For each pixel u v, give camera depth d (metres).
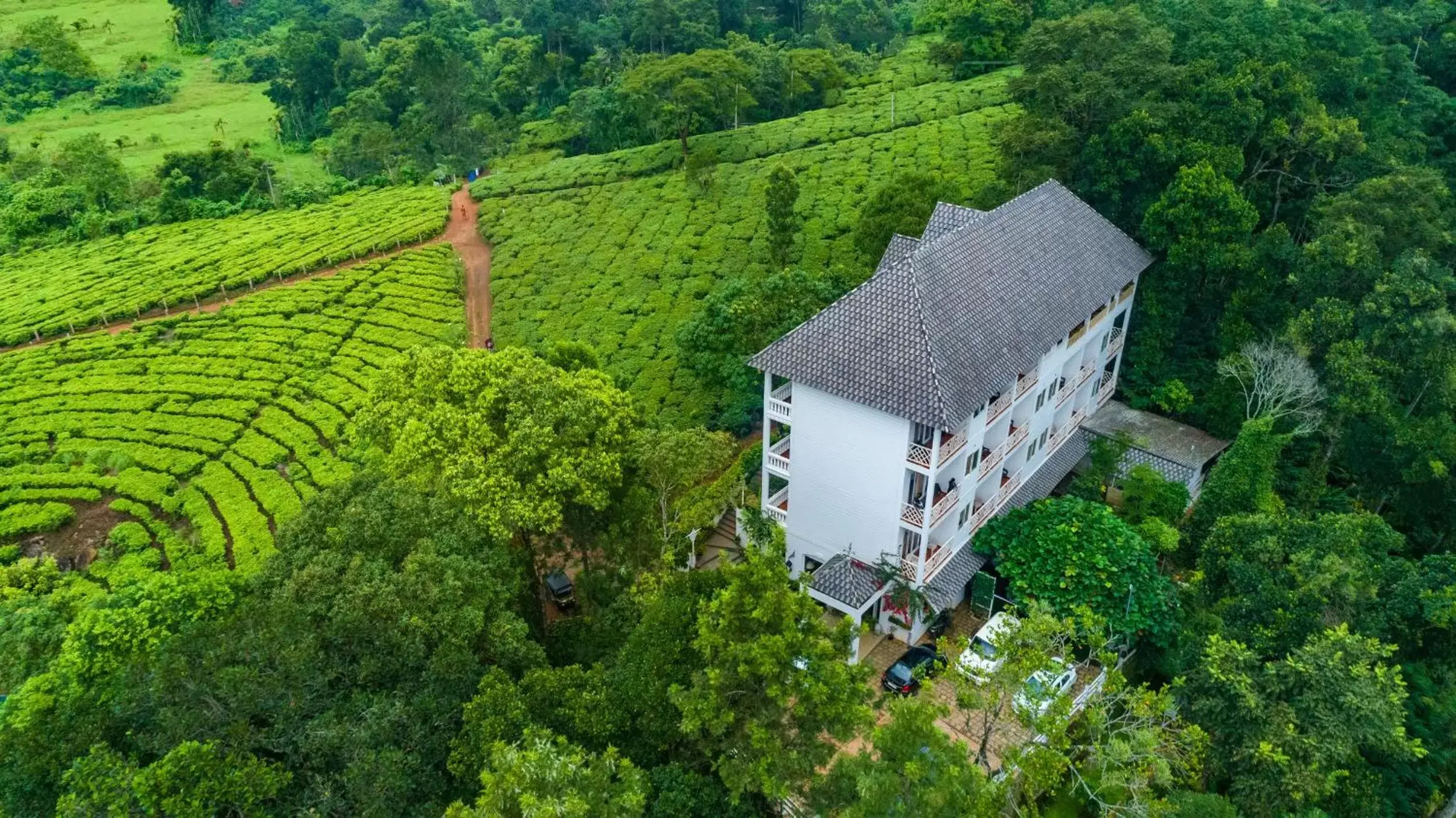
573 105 116.94
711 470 45.41
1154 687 38.12
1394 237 48.53
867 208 61.41
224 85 144.38
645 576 36.53
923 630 40.44
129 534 51.25
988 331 39.06
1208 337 54.56
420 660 28.48
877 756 31.27
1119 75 57.19
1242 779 29.89
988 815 24.17
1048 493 46.12
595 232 81.44
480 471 35.88
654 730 26.66
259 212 96.75
